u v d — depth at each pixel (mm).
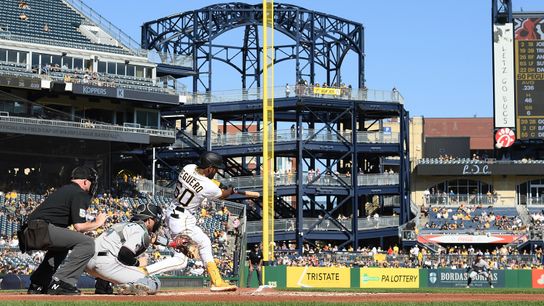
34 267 77312
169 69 133250
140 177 119875
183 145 133000
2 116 103062
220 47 144000
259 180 127250
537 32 135375
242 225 104375
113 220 101188
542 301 27703
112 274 29953
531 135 135875
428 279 97000
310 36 140500
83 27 126938
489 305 25859
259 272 92188
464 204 142000
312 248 132250
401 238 126188
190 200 31562
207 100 131625
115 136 111250
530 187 147375
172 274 82750
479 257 96125
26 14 122188
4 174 99125
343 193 131625
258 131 132875
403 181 134875
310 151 133500
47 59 116312
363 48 144500
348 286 94625
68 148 104875
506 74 136375
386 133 135625
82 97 117500
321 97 130375
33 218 28625
